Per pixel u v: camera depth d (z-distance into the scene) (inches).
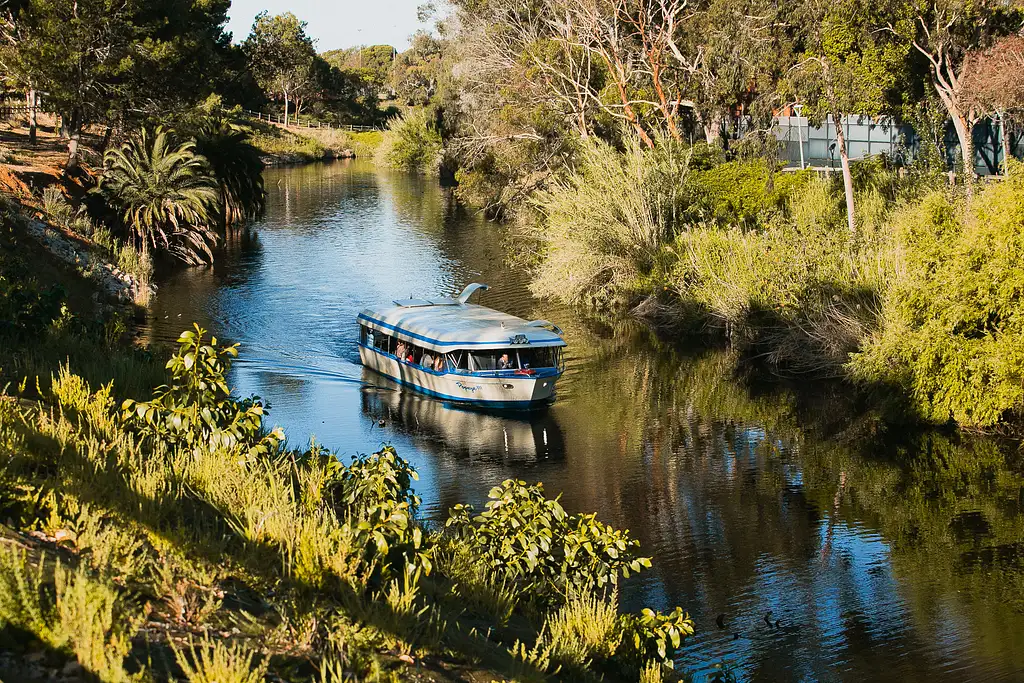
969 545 608.4
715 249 1250.0
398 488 361.1
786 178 1530.5
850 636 486.9
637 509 667.4
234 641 211.6
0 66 1797.5
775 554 592.4
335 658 216.4
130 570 228.7
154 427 384.2
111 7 1754.4
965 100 1289.4
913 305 855.1
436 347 931.3
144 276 1353.3
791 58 1429.6
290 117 5575.8
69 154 1787.6
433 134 3454.7
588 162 1482.5
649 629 349.7
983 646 473.7
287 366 1032.2
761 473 744.3
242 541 281.6
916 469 749.3
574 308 1382.9
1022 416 842.8
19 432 326.3
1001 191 809.5
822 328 1037.8
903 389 862.5
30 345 573.9
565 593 379.6
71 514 253.9
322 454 471.8
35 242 1139.9
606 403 947.3
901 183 1387.8
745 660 458.9
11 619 179.2
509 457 779.4
